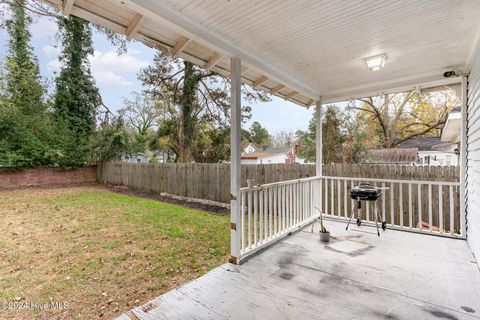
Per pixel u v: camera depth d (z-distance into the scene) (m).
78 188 10.13
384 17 2.24
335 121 8.98
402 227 4.11
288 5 2.06
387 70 3.54
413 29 2.44
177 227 4.68
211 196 7.07
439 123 9.61
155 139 12.46
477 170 2.87
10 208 6.23
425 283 2.41
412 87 3.95
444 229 4.39
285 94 4.50
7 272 2.88
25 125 10.20
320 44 2.76
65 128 11.26
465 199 3.62
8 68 10.13
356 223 4.54
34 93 10.87
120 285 2.62
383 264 2.84
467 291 2.26
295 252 3.22
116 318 1.96
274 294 2.25
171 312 2.02
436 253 3.14
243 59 2.92
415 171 4.69
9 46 10.53
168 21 2.11
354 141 9.08
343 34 2.55
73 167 11.51
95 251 3.51
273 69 3.40
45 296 2.40
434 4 2.04
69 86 11.45
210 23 2.35
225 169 6.73
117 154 11.59
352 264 2.85
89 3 2.03
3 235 4.17
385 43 2.73
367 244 3.49
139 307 2.09
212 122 9.83
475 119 2.99
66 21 10.62
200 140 10.45
